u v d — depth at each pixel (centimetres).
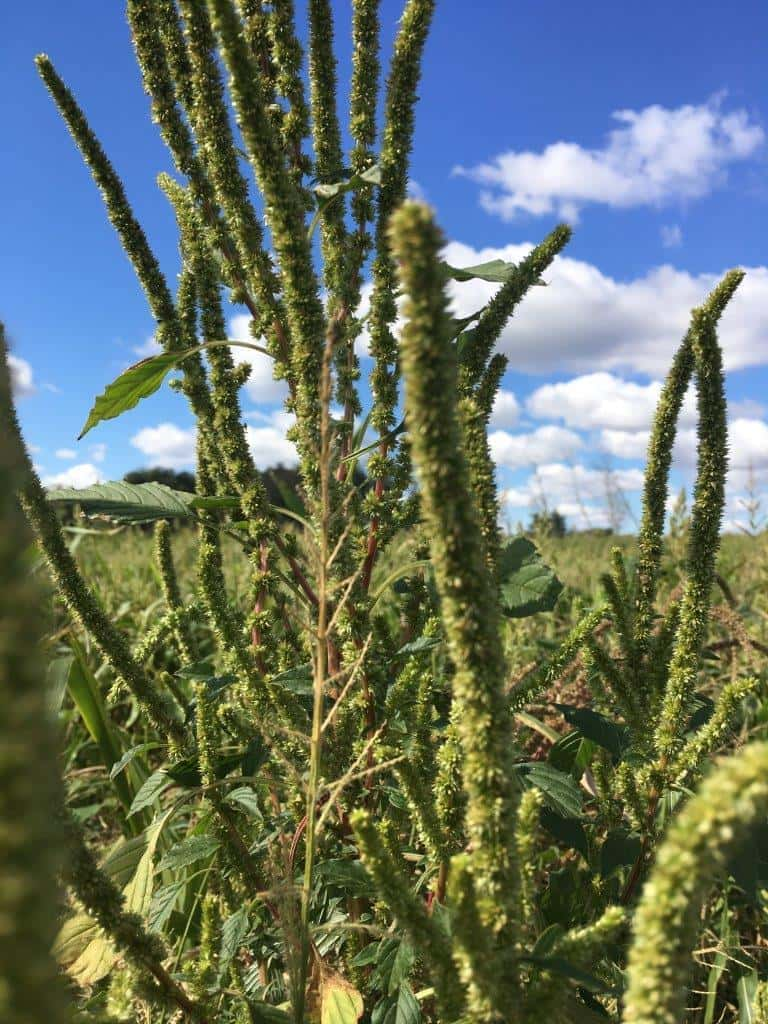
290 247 36
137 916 26
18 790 10
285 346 39
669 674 38
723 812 16
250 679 39
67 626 55
